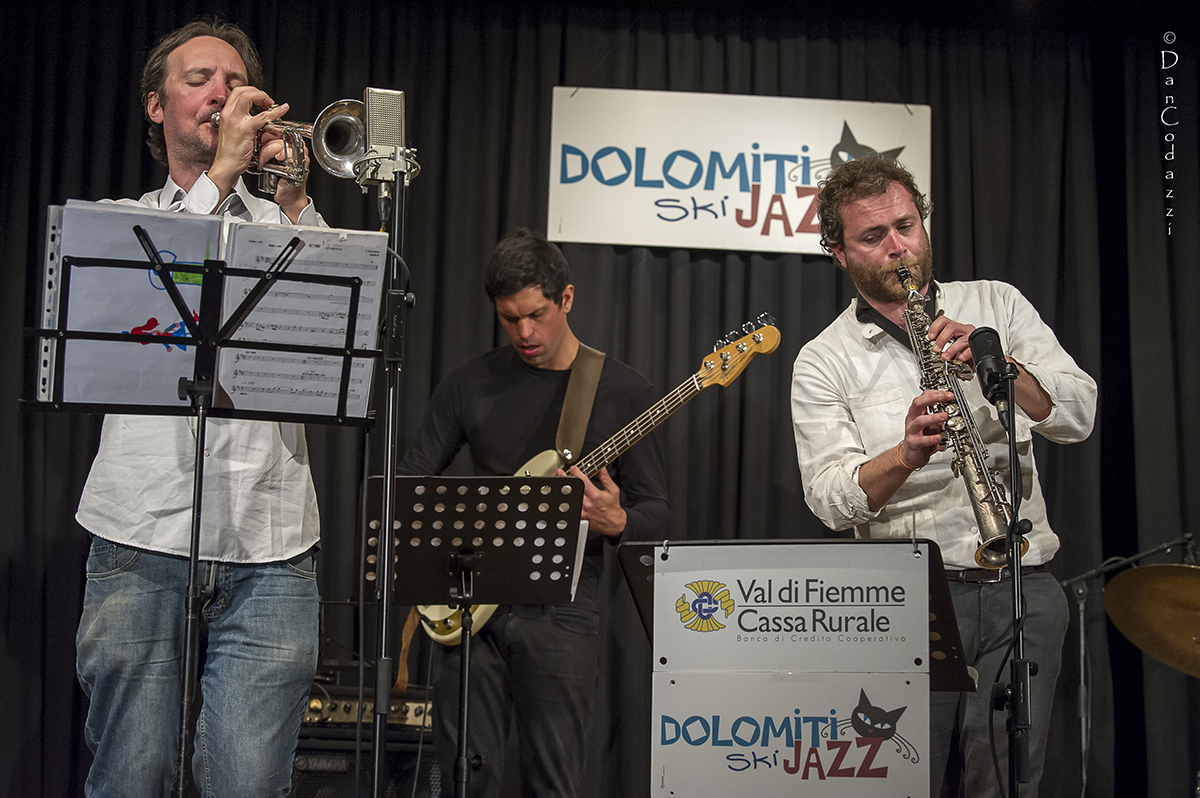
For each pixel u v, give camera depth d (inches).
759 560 79.4
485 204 147.9
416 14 152.3
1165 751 135.8
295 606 83.8
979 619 96.6
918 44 153.5
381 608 74.2
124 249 68.7
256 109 87.9
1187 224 149.4
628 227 147.9
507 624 105.1
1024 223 150.5
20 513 136.5
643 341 146.8
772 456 146.9
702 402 147.6
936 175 153.0
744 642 78.7
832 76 153.8
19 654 133.6
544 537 88.3
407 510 85.1
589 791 136.2
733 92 152.3
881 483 96.7
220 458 81.6
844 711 77.7
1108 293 152.1
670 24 153.6
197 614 70.7
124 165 145.6
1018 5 154.0
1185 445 144.9
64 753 132.8
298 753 116.3
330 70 149.4
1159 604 119.6
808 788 77.4
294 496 85.1
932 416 90.6
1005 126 152.7
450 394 119.3
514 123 150.1
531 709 104.3
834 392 108.3
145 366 71.5
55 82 145.9
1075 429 101.8
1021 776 74.4
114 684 79.3
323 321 72.6
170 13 148.5
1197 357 146.3
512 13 153.3
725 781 77.8
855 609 78.4
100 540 81.5
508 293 113.7
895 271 103.0
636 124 149.0
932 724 96.0
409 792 116.4
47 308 69.3
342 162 82.0
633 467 116.8
